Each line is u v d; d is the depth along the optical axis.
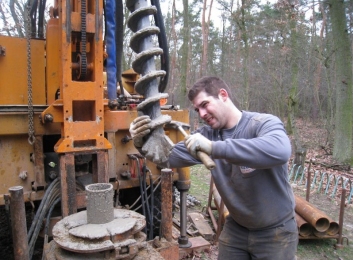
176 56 19.59
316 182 8.02
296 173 8.16
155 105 1.59
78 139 2.71
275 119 1.80
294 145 11.79
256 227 2.01
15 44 3.43
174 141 3.52
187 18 13.37
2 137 2.80
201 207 5.74
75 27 2.65
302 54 17.36
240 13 15.41
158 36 2.59
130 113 3.24
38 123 2.86
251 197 1.93
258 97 21.25
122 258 1.69
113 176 3.20
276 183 1.92
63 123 2.73
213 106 1.91
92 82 2.73
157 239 2.83
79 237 1.66
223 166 2.01
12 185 2.85
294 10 11.62
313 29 15.89
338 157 10.64
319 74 17.53
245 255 2.16
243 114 1.96
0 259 3.25
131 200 3.74
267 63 16.67
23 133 2.81
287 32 14.23
